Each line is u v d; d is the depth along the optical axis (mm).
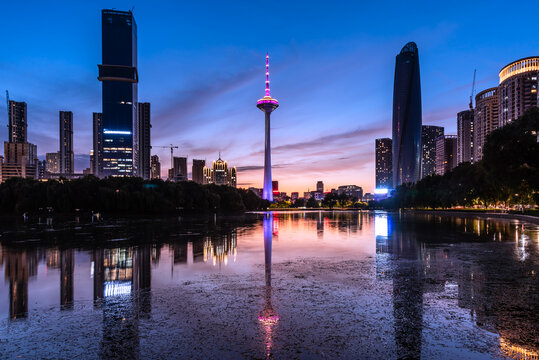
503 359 7426
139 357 7645
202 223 60094
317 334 8805
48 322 10023
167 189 91312
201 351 7883
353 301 11641
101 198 81125
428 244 27031
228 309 10906
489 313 10328
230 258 21016
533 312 10414
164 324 9672
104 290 13672
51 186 80812
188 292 13062
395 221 64250
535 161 46156
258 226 52406
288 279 15062
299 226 52531
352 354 7664
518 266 17594
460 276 15367
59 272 17328
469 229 41562
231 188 127188
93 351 8016
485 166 54094
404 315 10203
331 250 24312
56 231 41688
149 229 45188
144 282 14844
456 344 8172
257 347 8055
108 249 25406
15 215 79062
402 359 7422
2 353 7965
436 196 113375
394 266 17906
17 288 14180
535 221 51688
